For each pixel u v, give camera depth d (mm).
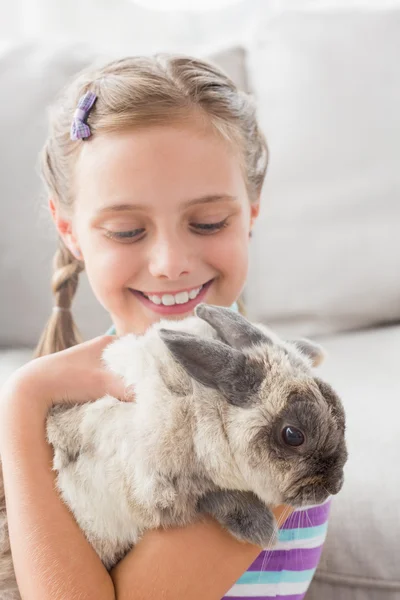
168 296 1358
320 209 2279
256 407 1050
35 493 1106
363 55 2309
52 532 1079
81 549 1077
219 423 1048
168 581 1062
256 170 1588
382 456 1549
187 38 3137
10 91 2355
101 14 3100
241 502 1062
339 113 2287
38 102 2320
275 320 2342
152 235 1333
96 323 2246
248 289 2346
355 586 1458
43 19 3066
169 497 1034
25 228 2309
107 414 1091
